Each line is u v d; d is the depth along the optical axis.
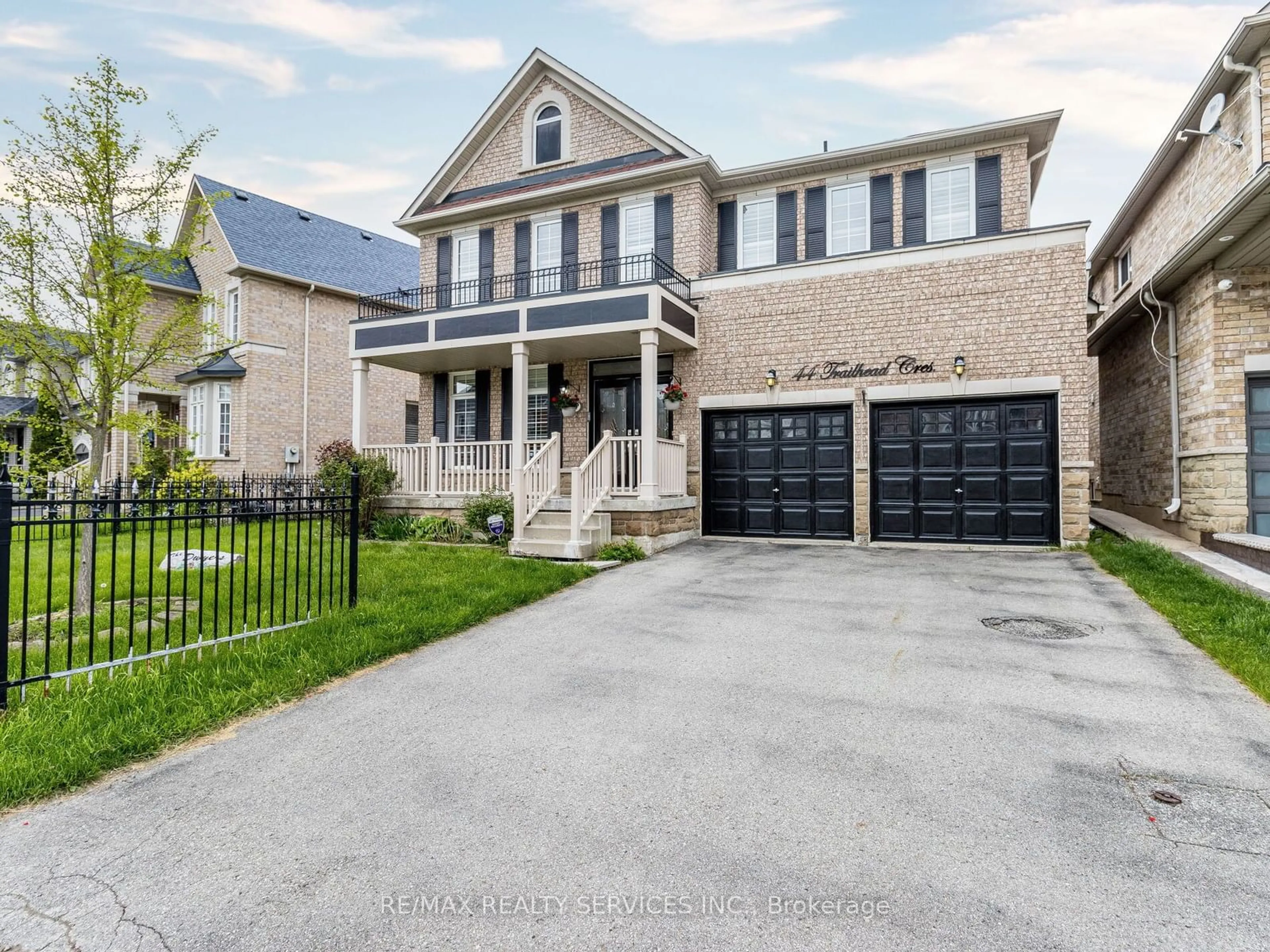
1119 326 12.79
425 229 15.45
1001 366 10.17
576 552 9.20
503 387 14.39
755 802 2.98
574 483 9.42
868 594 7.09
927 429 10.70
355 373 13.20
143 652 4.90
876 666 4.81
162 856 2.62
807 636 5.60
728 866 2.53
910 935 2.14
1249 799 2.95
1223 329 8.78
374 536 11.91
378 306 13.78
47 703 3.88
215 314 18.47
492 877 2.47
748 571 8.50
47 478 6.61
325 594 6.81
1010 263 10.17
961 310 10.42
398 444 16.19
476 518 10.96
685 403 12.12
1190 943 2.09
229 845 2.69
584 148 14.15
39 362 6.92
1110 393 14.34
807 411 11.45
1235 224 7.63
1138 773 3.20
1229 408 8.73
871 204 12.07
